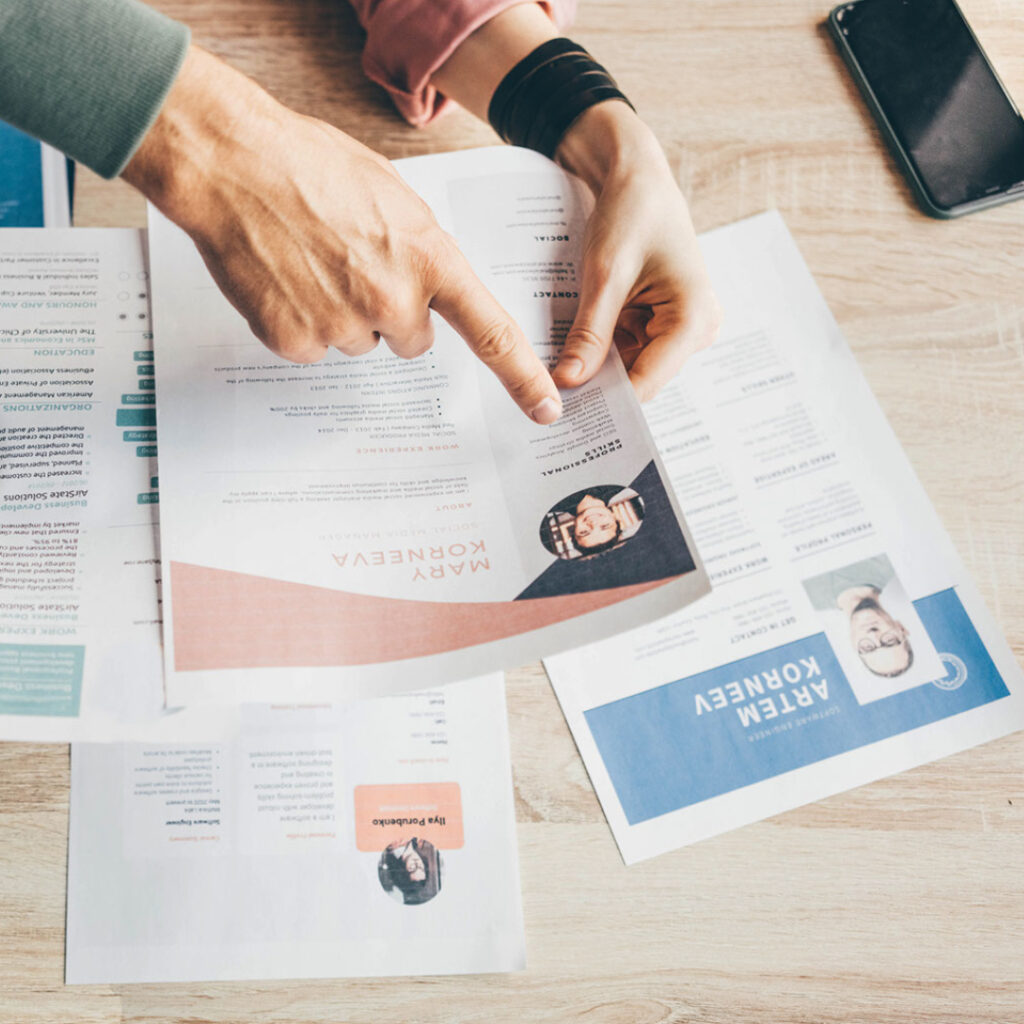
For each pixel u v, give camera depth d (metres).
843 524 0.54
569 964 0.46
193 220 0.40
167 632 0.41
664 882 0.48
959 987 0.46
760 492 0.54
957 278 0.59
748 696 0.51
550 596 0.41
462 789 0.48
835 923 0.47
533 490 0.44
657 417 0.56
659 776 0.49
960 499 0.55
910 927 0.47
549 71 0.55
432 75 0.58
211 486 0.44
